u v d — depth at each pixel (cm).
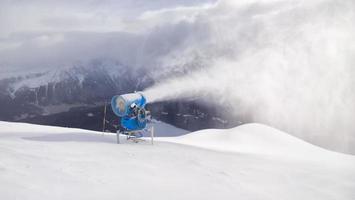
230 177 805
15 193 500
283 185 793
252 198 649
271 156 1388
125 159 880
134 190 609
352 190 812
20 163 684
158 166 838
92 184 612
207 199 608
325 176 950
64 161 770
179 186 671
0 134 1328
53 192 538
